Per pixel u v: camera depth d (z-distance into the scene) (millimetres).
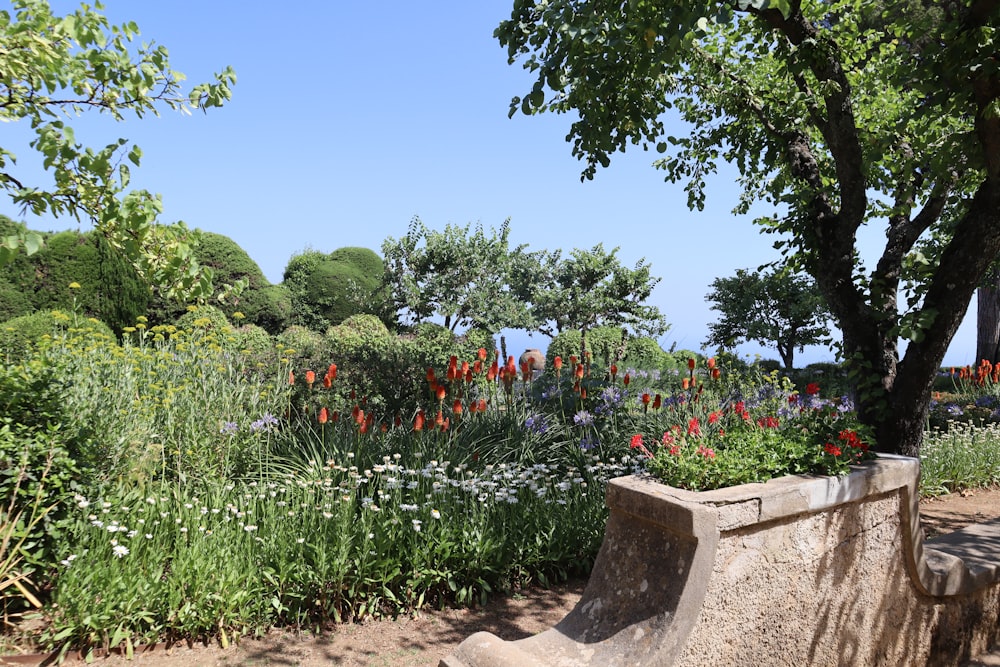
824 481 3014
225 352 7441
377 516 4539
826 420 3691
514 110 5078
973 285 5207
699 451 3055
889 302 6008
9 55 3818
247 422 5895
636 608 2621
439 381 8320
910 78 4898
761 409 7840
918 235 6293
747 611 2721
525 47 5227
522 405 7375
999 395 10945
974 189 6504
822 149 8023
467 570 4418
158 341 7457
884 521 3398
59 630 3430
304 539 4160
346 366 8484
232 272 18031
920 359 5477
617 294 22156
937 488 7258
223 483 5059
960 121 5973
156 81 4602
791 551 2920
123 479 4480
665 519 2604
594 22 4492
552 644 2656
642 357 15211
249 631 3801
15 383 3910
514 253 24172
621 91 5762
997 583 4242
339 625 3943
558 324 23031
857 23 6645
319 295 21312
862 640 3307
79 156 3869
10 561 3486
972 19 4508
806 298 16859
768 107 7281
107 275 13344
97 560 3783
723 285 19359
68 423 4047
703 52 6770
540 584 4668
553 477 5789
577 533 4945
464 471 5672
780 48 5949
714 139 7848
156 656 3494
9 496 3639
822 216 6246
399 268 21516
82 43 4121
